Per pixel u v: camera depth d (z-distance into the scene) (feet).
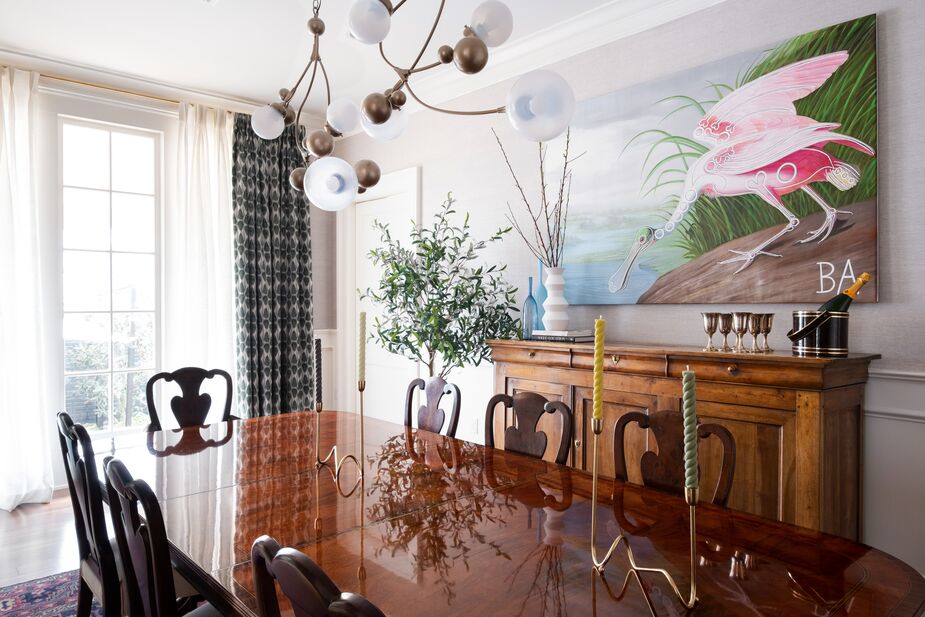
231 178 14.70
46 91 12.44
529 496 5.59
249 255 14.87
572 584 3.81
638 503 5.39
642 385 8.42
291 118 7.72
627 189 10.08
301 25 10.77
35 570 9.04
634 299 9.96
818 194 7.98
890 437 7.43
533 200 11.68
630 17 10.02
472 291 12.75
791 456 6.95
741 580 3.85
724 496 5.40
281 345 15.61
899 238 7.41
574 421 9.34
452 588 3.76
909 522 7.30
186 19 10.56
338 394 17.21
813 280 8.01
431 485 5.93
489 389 12.66
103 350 13.30
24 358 11.98
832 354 6.96
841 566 4.06
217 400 14.51
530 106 5.04
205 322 14.11
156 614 4.44
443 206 13.66
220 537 4.66
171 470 6.55
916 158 7.29
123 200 13.57
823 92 7.95
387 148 15.42
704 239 9.09
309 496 5.63
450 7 10.02
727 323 8.06
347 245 16.98
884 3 7.54
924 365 7.22
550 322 10.20
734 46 8.88
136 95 13.47
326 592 2.36
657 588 3.75
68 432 5.57
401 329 12.61
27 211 12.01
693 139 9.23
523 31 11.00
